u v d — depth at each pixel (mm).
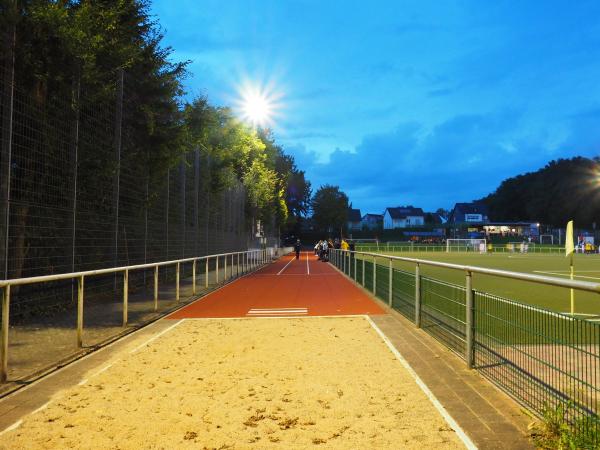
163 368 6270
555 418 3965
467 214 134625
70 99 11633
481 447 3797
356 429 4172
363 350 7262
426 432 4098
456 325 6879
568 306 12648
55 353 7156
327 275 24859
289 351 7227
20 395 5234
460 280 21188
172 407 4754
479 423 4289
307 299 14391
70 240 11609
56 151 11289
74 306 11445
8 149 9406
